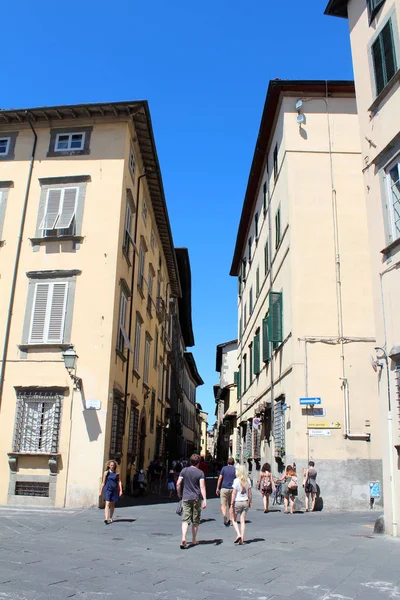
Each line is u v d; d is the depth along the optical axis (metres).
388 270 11.20
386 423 10.89
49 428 16.66
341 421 16.45
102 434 16.39
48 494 16.05
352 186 18.61
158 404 31.47
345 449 16.25
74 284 17.92
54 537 10.33
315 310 17.34
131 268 21.14
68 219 18.55
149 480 25.34
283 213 19.34
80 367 17.08
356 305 17.44
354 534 11.02
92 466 16.16
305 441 16.30
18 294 18.14
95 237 18.36
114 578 6.94
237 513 10.03
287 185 18.70
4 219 19.00
